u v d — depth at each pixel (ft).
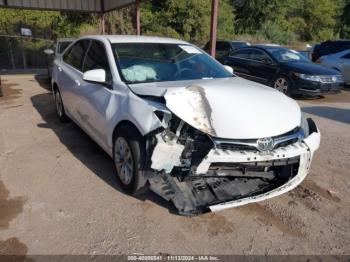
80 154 14.98
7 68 50.34
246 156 9.50
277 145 10.08
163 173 10.20
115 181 12.55
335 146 17.70
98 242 9.24
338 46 42.09
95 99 13.16
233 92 11.25
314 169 14.71
